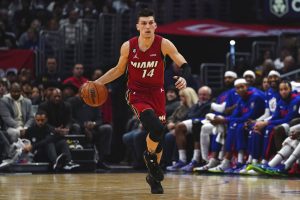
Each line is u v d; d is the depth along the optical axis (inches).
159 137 636.7
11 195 647.8
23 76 1290.6
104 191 696.4
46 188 738.8
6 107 1141.1
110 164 1334.9
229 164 1073.5
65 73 1397.6
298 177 962.7
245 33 1531.7
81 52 1528.1
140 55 648.4
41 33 1487.5
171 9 1708.9
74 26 1555.1
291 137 980.6
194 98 1192.8
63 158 1109.7
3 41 1525.6
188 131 1141.1
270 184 810.2
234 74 1202.6
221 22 1689.2
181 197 622.5
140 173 1061.1
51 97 1159.0
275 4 1604.3
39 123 1123.9
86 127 1178.6
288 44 1534.2
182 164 1141.1
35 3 1743.4
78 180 879.1
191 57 1571.1
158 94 657.6
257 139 1027.9
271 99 1039.6
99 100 662.5
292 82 1056.2
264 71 1235.2
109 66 1462.8
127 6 1745.8
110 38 1587.1
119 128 1371.8
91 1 1715.1
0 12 1663.4
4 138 1110.4
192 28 1558.8
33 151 1123.9
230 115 1099.9
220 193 672.4
